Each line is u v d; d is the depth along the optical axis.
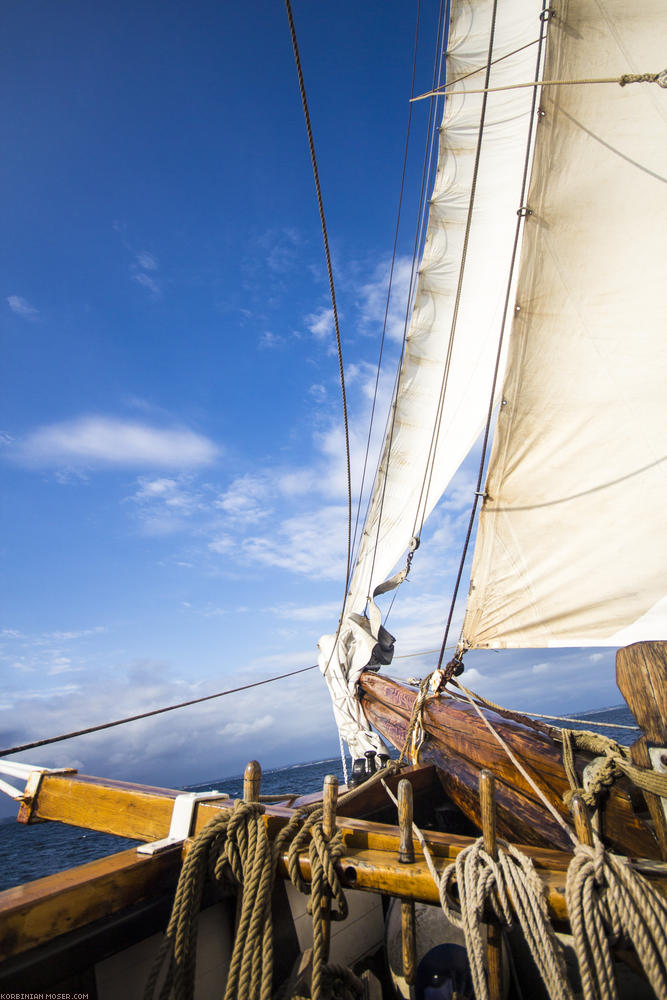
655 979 1.89
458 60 9.83
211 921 2.94
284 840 2.75
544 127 5.43
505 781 4.13
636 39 5.21
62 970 2.25
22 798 4.23
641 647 2.65
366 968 3.47
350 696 7.70
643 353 5.29
